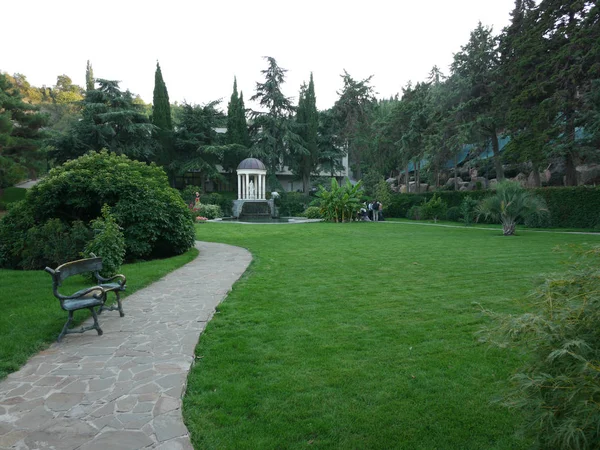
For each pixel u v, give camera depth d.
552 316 1.99
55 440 2.63
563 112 22.97
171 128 43.28
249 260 10.58
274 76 44.00
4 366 3.80
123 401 3.16
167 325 5.12
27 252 10.20
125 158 13.14
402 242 14.51
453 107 30.39
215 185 48.22
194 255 11.62
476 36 29.73
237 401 3.15
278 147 45.31
